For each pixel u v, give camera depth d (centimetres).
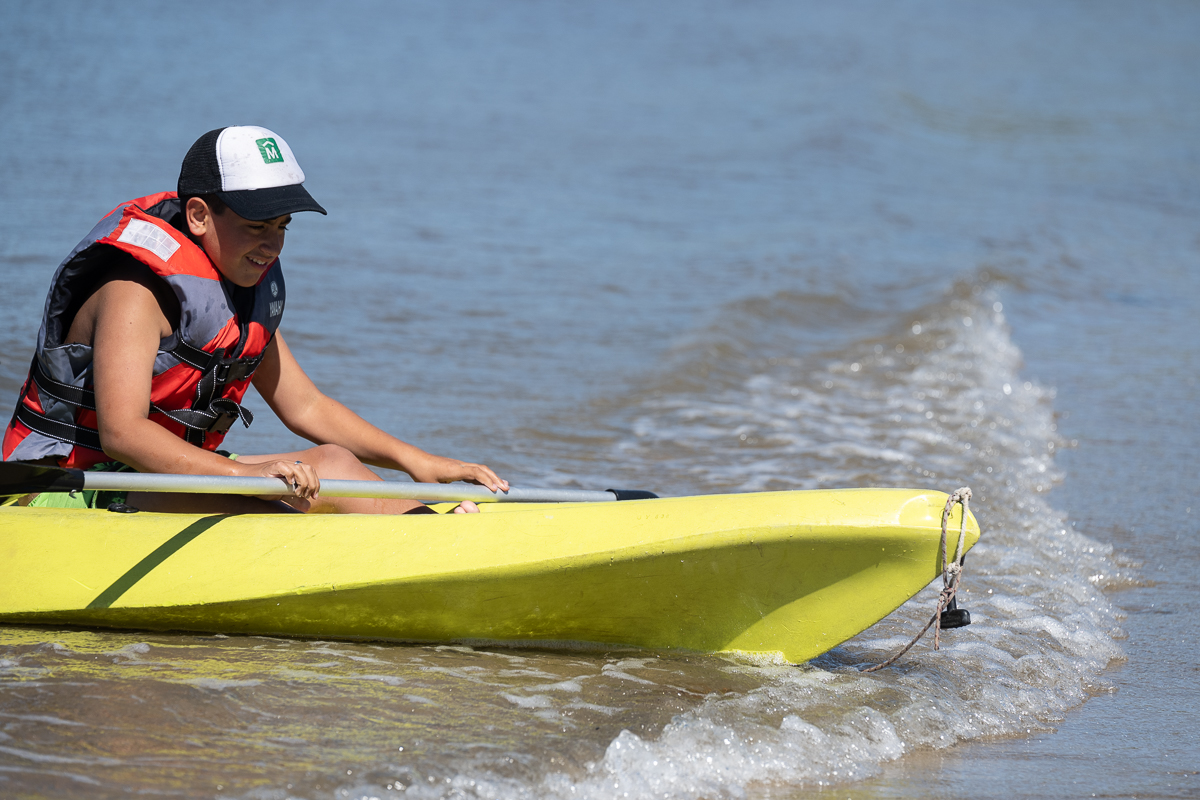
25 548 1173
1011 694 1130
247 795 811
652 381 2497
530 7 10788
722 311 3073
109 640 1116
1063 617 1368
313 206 1084
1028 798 916
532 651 1166
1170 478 2008
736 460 2020
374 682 1043
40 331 1100
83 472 990
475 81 7256
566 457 1969
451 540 1133
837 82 7931
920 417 2358
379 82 6856
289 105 5862
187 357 1085
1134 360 2908
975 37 11625
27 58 6122
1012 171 6147
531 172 4938
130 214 1068
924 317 3188
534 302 3081
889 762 970
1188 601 1462
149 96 5553
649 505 1118
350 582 1112
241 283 1112
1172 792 938
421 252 3497
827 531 1045
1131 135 7575
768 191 4994
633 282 3381
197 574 1138
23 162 3938
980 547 1619
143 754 869
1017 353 2917
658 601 1124
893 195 5194
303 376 1273
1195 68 10769
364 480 1102
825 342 2977
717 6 11744
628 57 8669
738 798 883
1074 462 2098
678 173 5209
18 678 997
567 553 1094
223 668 1055
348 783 834
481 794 835
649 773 891
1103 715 1109
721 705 1016
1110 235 4750
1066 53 11256
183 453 1034
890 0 13700
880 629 1296
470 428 2069
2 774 823
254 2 9219
